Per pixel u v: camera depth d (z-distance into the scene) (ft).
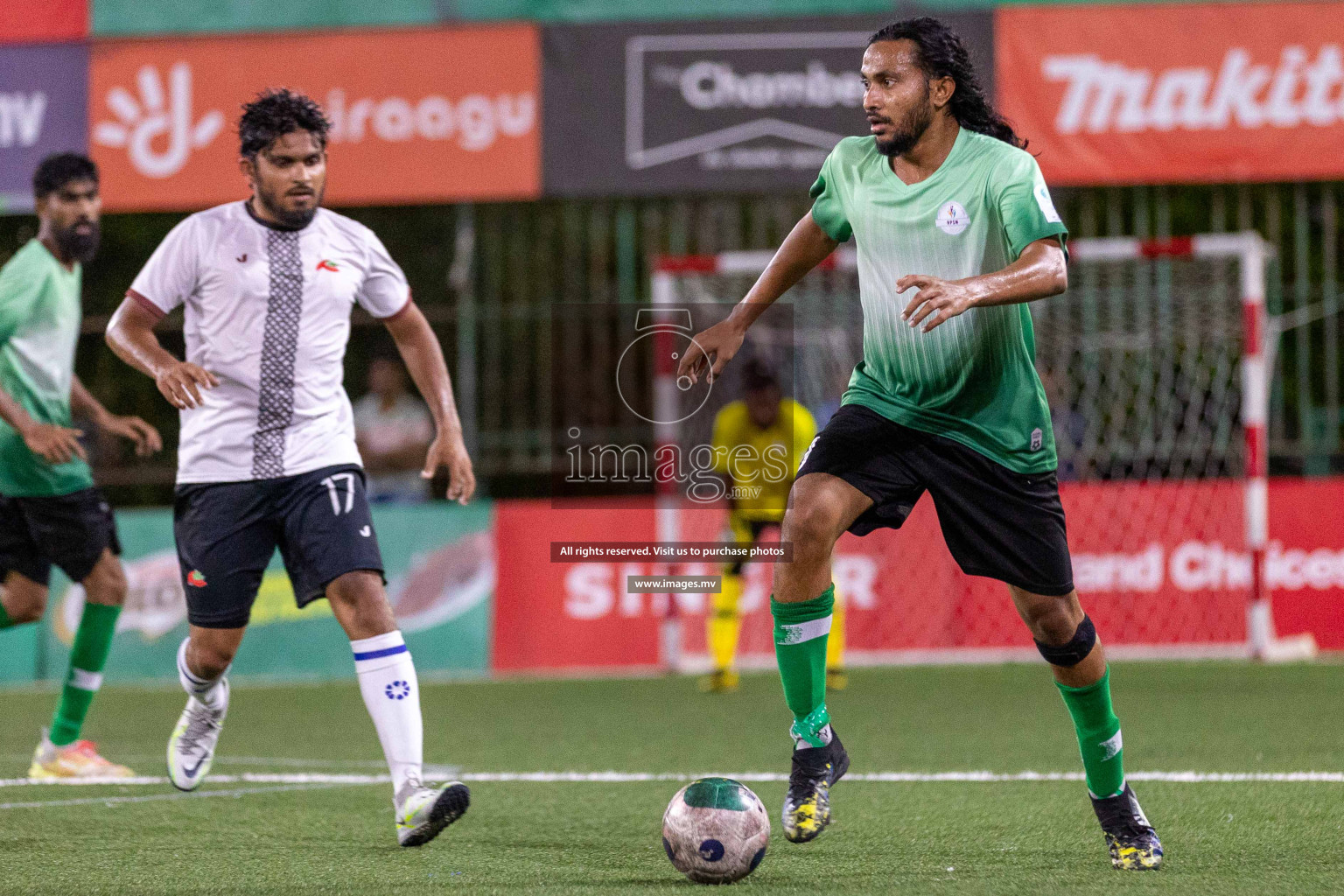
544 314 143.02
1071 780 65.51
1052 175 125.08
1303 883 42.50
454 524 128.26
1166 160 124.36
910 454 45.85
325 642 126.00
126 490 154.51
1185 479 140.26
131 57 130.00
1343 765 68.18
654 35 127.24
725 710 97.71
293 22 129.18
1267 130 123.75
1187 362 141.18
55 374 70.18
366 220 161.99
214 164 129.70
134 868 47.26
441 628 127.13
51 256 70.13
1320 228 154.40
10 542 70.59
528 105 128.16
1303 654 121.39
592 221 155.02
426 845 51.19
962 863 46.70
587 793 64.08
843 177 47.65
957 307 39.68
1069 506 126.41
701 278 134.41
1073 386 141.49
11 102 130.52
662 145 127.03
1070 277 142.10
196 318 50.93
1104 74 124.47
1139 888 41.93
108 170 130.00
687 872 43.16
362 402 143.13
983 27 124.77
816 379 137.80
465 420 140.97
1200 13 123.85
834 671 109.60
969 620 127.13
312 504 50.29
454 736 85.76
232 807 60.64
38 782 68.49
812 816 45.21
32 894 43.11
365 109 129.18
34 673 125.80
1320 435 144.46
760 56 126.21
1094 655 45.14
